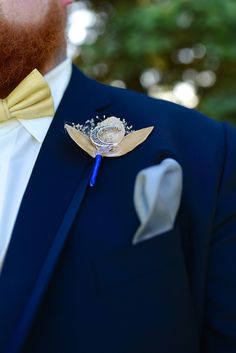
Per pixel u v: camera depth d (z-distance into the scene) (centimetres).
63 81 69
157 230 55
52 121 65
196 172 63
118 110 68
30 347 56
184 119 68
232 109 176
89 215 59
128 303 56
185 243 61
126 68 192
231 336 61
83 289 57
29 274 57
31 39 65
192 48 188
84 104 67
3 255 60
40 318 56
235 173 64
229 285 61
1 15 64
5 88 67
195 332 59
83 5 201
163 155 62
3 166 64
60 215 59
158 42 177
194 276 60
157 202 54
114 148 63
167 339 57
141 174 52
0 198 63
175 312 57
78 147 63
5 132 66
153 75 205
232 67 194
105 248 58
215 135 66
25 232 58
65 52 71
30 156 65
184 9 175
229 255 62
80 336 56
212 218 61
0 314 56
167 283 57
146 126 65
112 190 60
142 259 57
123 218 59
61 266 58
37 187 60
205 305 62
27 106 65
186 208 61
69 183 61
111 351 55
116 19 188
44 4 66
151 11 176
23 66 66
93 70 198
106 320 56
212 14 173
